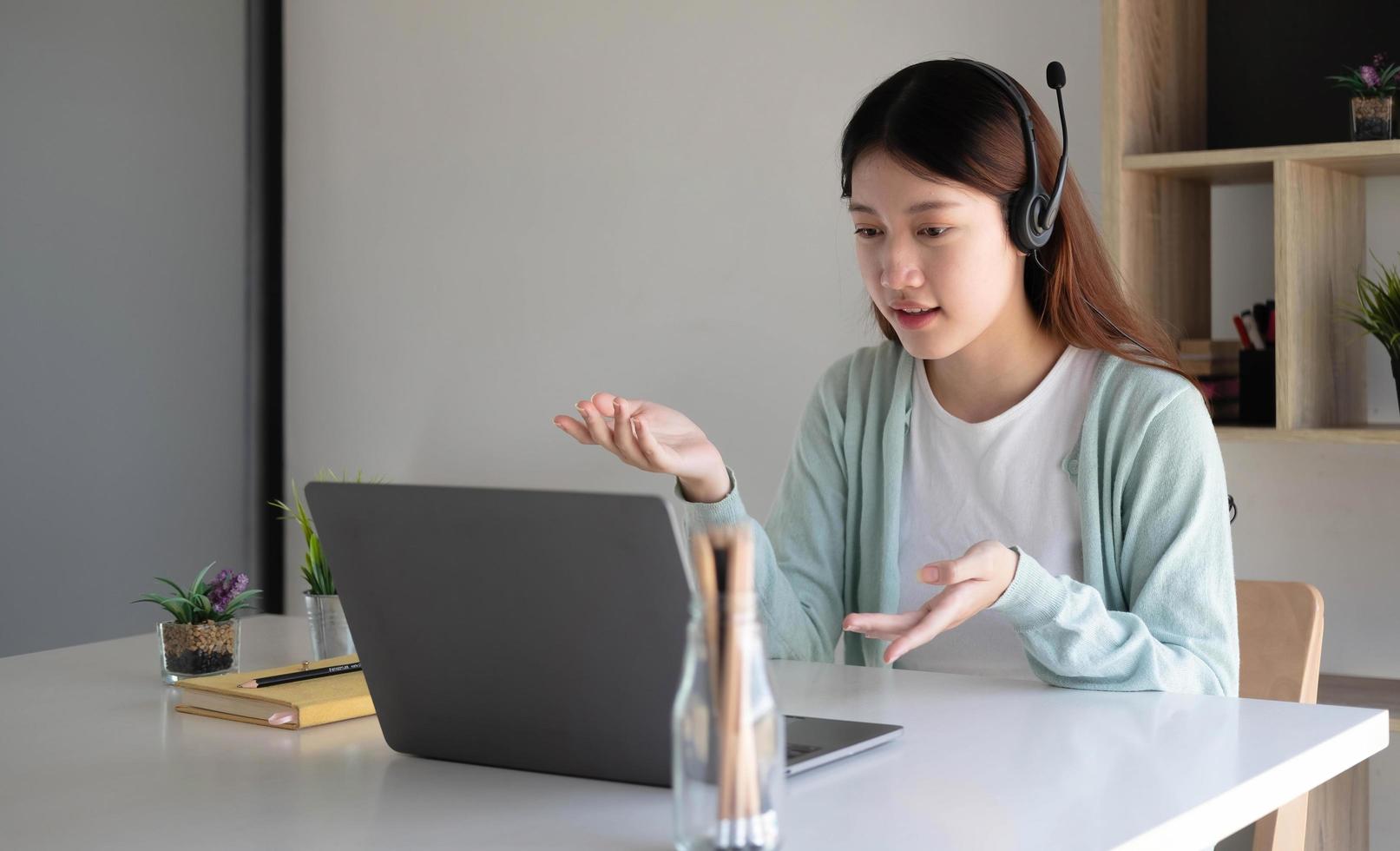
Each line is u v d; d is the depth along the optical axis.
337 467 3.78
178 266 3.62
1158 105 2.39
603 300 3.37
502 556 0.97
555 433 3.45
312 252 3.80
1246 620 1.72
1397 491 2.48
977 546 1.20
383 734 1.11
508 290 3.50
